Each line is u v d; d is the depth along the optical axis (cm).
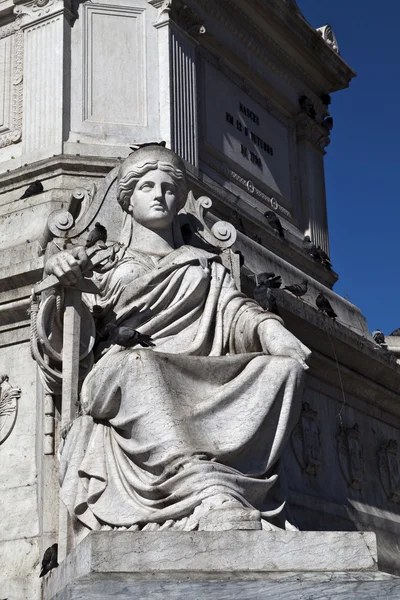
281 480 675
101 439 649
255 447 636
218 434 625
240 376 644
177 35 1084
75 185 995
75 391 690
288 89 1280
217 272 747
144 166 762
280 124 1262
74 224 797
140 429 621
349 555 554
